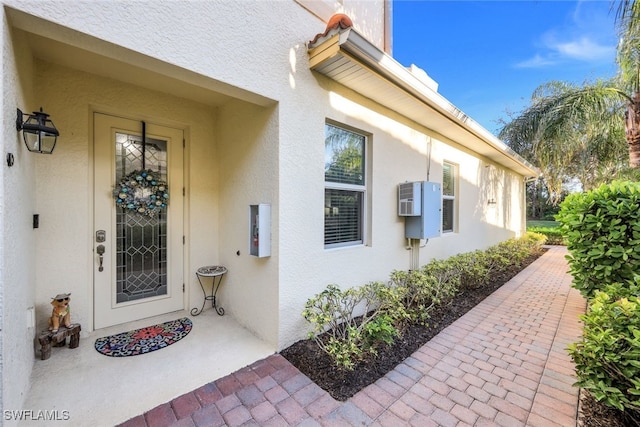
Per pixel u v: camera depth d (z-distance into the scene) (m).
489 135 5.78
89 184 3.01
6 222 1.56
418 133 4.88
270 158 2.91
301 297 3.05
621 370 1.85
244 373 2.45
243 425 1.88
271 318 2.91
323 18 3.53
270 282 2.93
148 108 3.29
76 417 1.90
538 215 19.48
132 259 3.36
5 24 1.56
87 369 2.43
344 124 3.55
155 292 3.54
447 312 3.97
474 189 6.99
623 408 1.77
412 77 3.50
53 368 2.42
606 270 3.52
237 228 3.47
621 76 6.09
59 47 2.41
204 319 3.54
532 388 2.33
